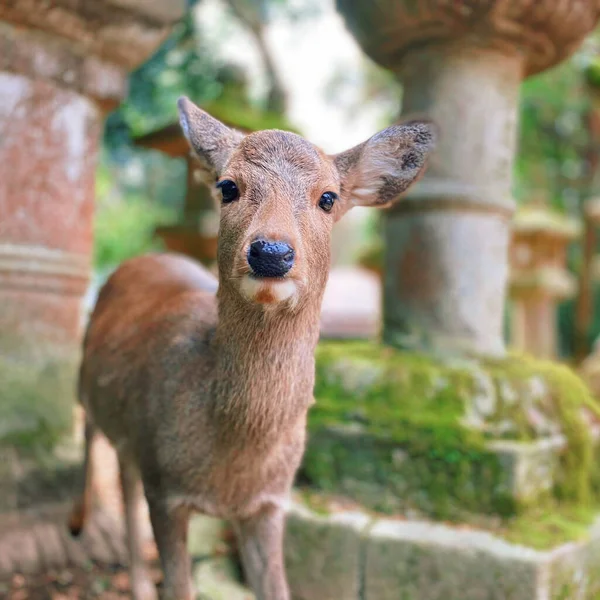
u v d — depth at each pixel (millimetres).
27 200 1845
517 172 5562
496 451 1554
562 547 1491
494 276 1789
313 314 1263
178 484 1333
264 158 1229
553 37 1753
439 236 1762
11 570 1659
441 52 1768
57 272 1891
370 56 1902
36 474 1796
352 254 9211
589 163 5930
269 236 1142
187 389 1316
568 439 1636
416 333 1780
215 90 3965
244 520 1398
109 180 6023
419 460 1603
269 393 1258
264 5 4664
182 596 1349
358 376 1701
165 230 3104
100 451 2148
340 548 1576
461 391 1631
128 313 1551
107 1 1831
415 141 1357
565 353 6113
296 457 1354
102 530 1782
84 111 1933
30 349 1855
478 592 1483
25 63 1819
